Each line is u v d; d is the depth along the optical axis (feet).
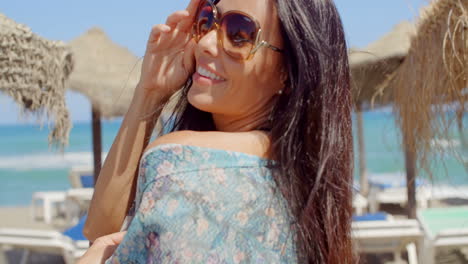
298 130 3.73
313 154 3.76
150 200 3.10
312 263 3.61
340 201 3.84
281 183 3.48
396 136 10.24
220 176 3.21
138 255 3.13
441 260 20.79
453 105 7.73
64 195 37.83
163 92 4.39
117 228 4.23
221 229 3.11
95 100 19.19
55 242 19.86
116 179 4.25
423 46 8.71
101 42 21.97
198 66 3.96
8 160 107.14
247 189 3.27
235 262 3.12
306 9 3.73
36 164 99.66
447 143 7.92
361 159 41.04
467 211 23.93
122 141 4.33
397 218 35.91
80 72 19.88
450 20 7.55
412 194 19.84
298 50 3.70
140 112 4.34
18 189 78.23
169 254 3.00
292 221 3.47
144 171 3.28
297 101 3.70
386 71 15.10
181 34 4.37
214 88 3.87
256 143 3.51
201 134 3.38
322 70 3.72
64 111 9.78
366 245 19.57
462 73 7.31
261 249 3.26
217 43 3.83
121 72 20.48
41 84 9.19
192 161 3.20
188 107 4.60
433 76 8.13
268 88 3.92
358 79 15.75
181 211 3.05
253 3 3.77
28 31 8.80
